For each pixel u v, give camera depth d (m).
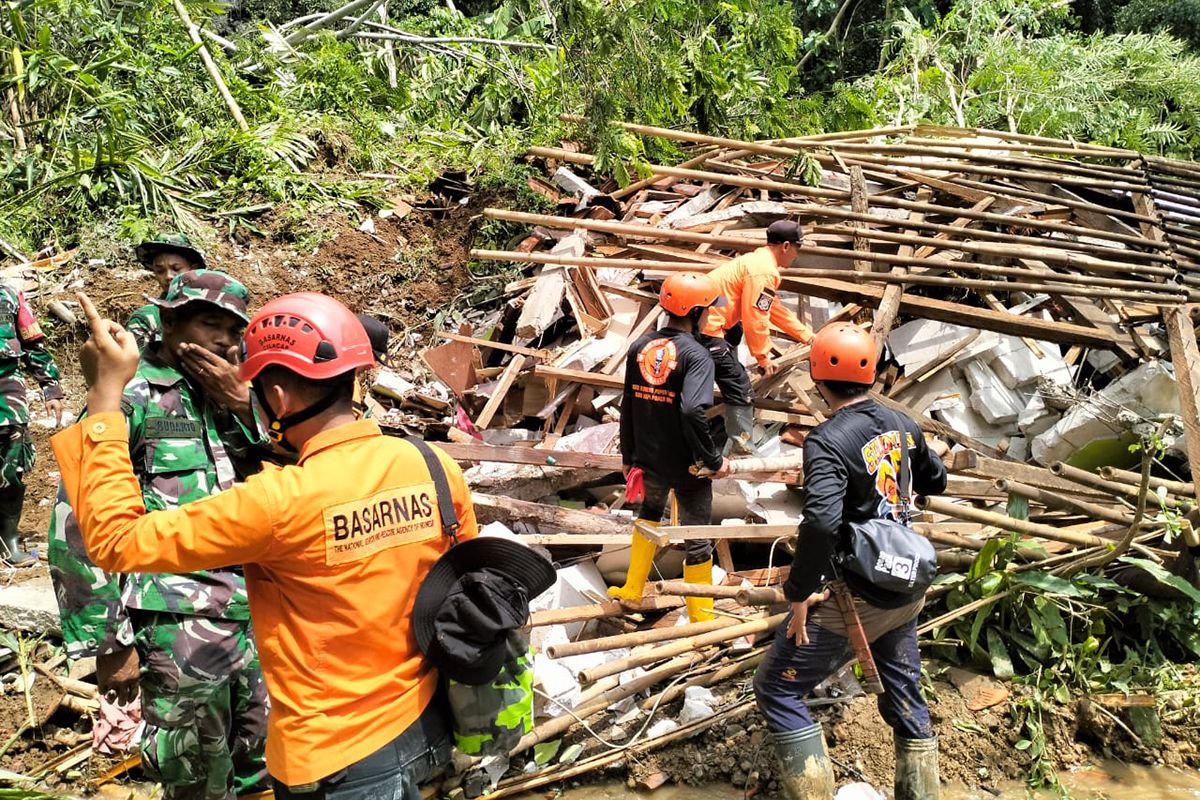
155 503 3.01
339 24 11.77
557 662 4.36
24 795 2.88
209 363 3.03
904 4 15.40
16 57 7.38
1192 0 15.46
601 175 7.80
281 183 7.66
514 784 3.93
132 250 6.92
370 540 2.29
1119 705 4.11
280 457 3.27
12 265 6.91
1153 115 12.77
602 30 7.57
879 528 3.32
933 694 4.24
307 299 2.37
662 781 3.97
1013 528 4.35
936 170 7.18
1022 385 5.68
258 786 3.40
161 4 8.95
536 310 6.16
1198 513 4.34
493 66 9.66
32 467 5.38
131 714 3.96
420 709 2.37
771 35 9.04
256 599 2.34
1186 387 5.12
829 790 3.44
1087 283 5.71
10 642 4.30
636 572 4.46
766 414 5.50
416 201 7.91
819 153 7.54
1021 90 11.12
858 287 5.99
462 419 5.80
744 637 4.47
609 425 5.58
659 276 6.31
